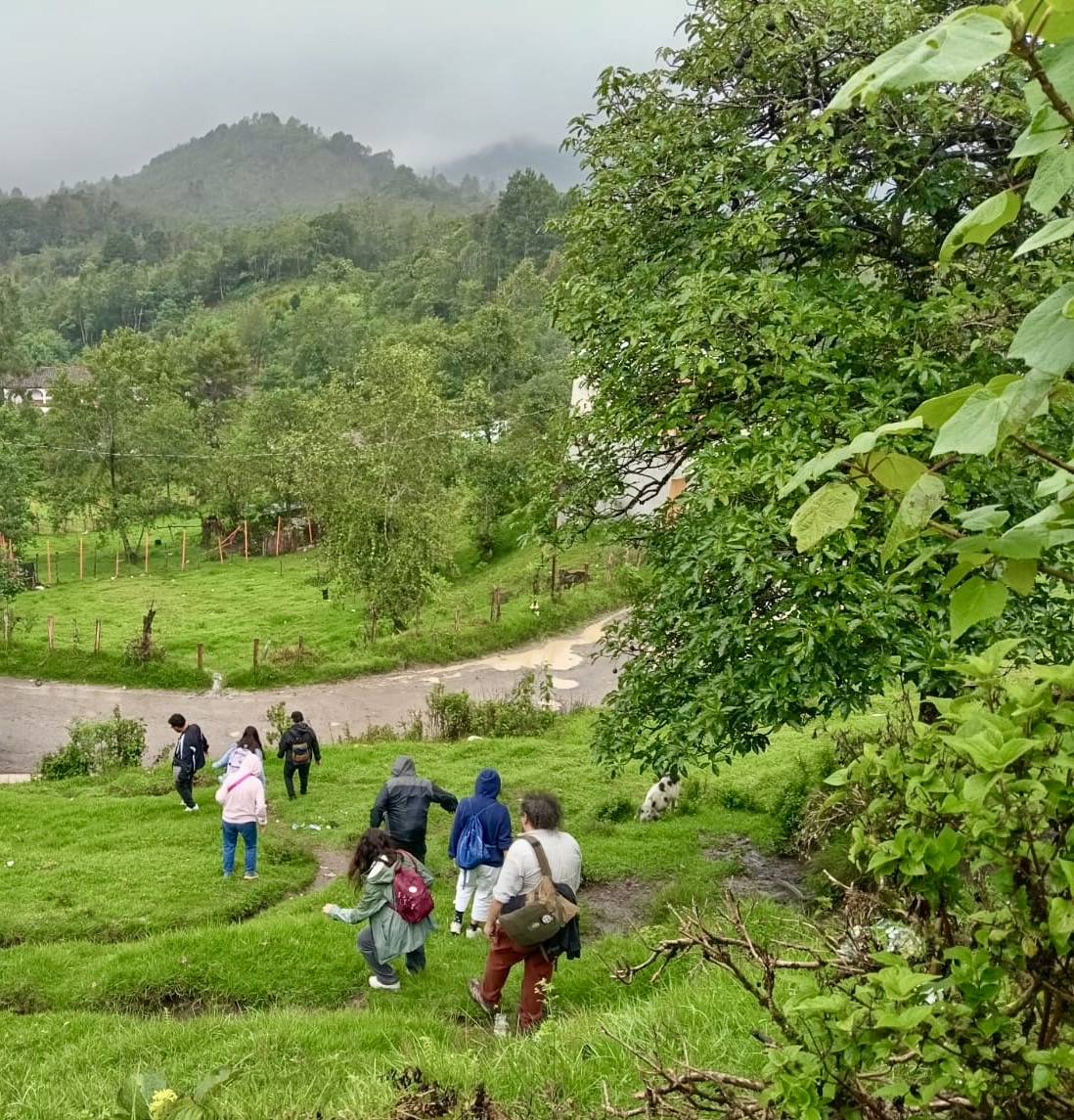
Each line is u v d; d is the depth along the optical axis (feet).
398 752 62.69
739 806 47.52
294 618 121.60
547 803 23.44
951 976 6.43
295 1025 23.91
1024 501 21.16
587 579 118.83
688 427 30.09
